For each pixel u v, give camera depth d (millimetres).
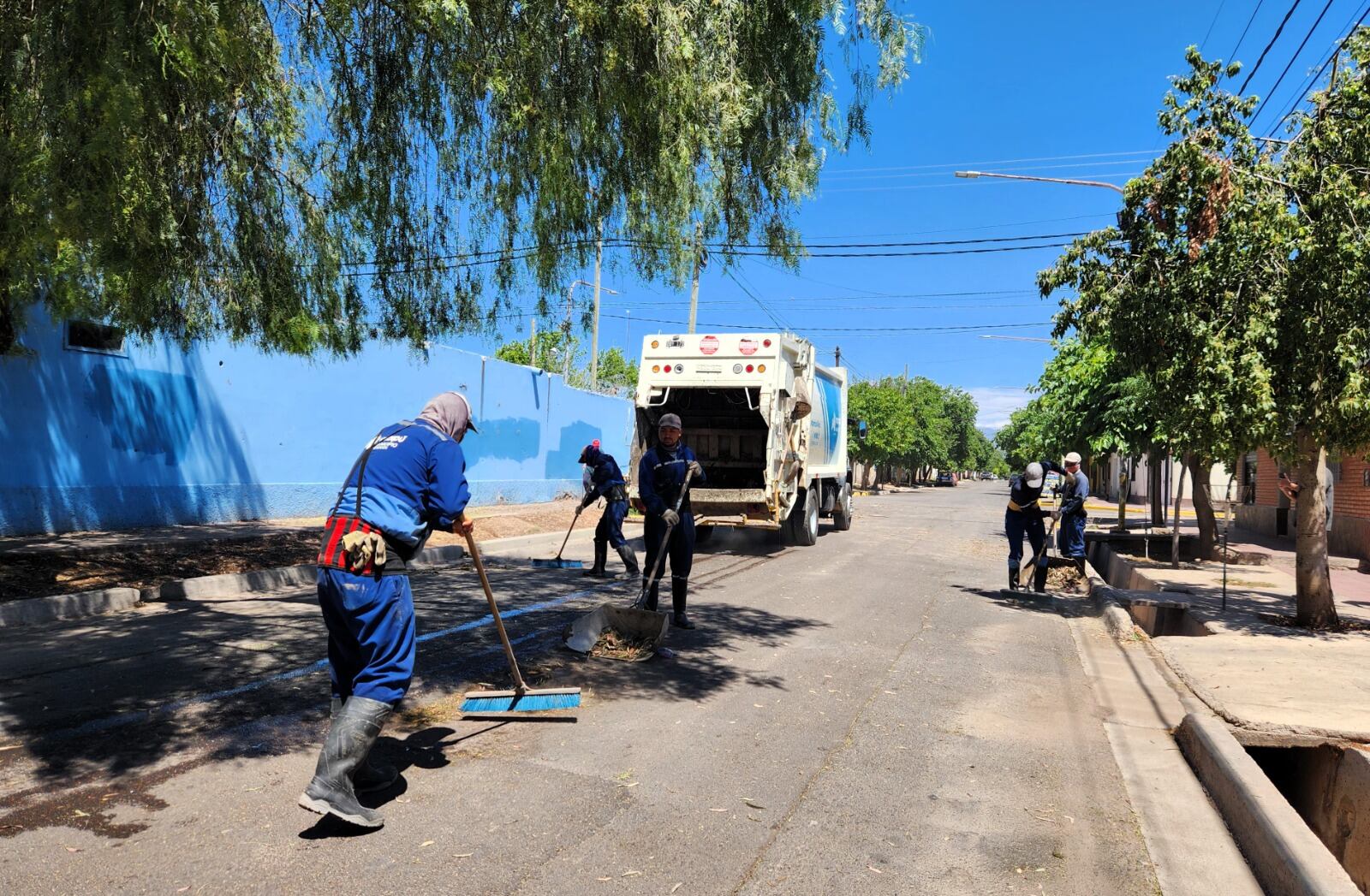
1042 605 9914
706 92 6059
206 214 6648
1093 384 16391
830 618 8430
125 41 4559
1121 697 5898
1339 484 16562
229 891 2945
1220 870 3447
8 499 11094
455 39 5766
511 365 21297
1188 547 16531
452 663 6094
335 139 6758
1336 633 7746
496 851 3307
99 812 3549
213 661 6020
